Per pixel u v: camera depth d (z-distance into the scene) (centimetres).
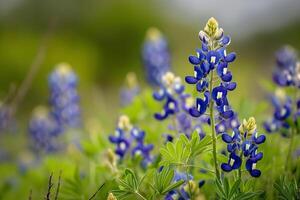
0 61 2300
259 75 1727
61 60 2362
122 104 885
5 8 2720
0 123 675
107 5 2864
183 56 2258
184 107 515
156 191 401
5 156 1002
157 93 521
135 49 2789
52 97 907
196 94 413
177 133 513
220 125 455
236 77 1578
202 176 455
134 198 450
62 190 499
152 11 2912
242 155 405
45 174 698
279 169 482
